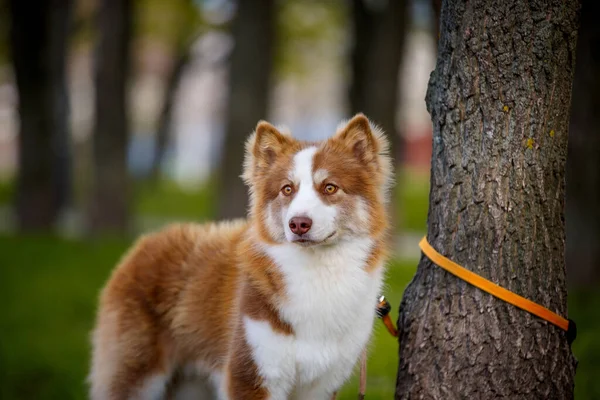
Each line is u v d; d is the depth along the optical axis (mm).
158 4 20109
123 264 4883
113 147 14039
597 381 5418
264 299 3939
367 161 4184
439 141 3961
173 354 4699
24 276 9953
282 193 4012
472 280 3809
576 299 7621
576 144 8445
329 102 41344
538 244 3775
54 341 7137
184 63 24406
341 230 3920
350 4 14305
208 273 4516
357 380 5719
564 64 3705
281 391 3947
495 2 3674
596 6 8102
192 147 48969
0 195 24266
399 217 13008
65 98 16844
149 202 23469
